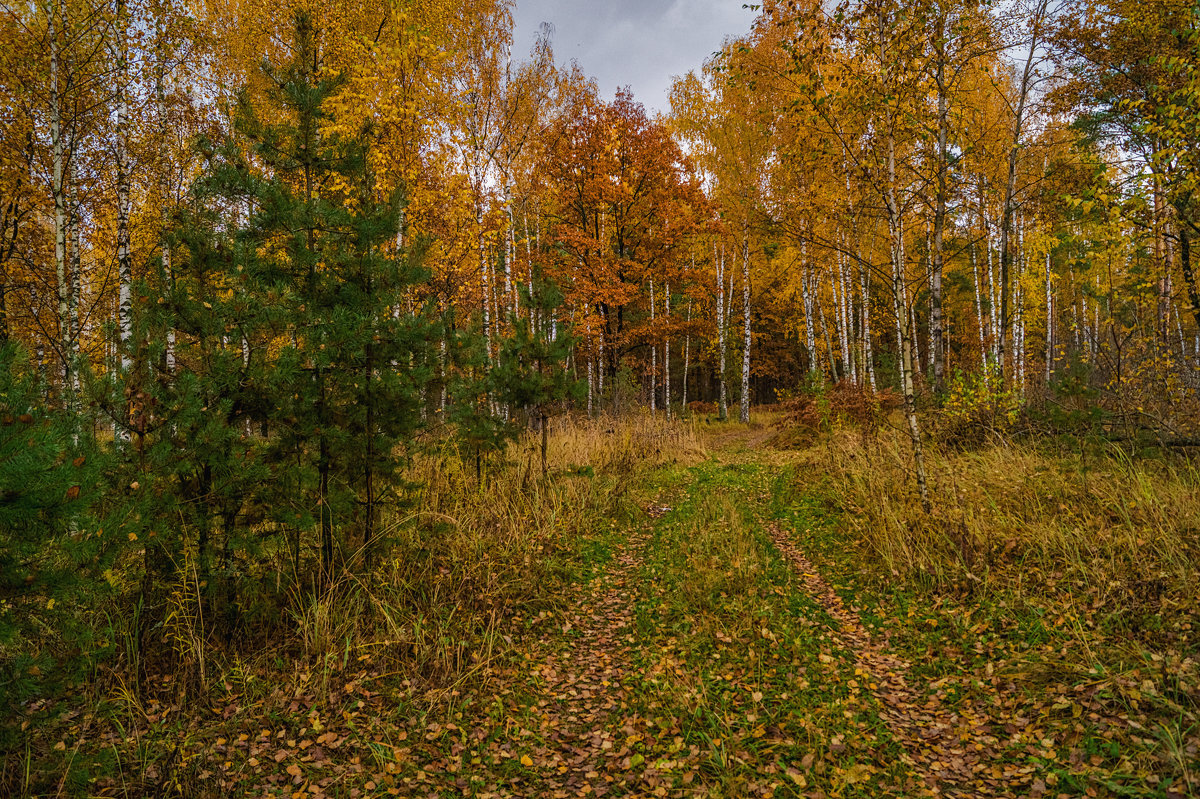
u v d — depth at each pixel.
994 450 8.24
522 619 5.33
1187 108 6.67
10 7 7.43
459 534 6.41
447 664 4.34
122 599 4.35
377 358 5.29
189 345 4.28
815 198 11.73
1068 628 4.22
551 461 10.41
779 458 13.35
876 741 3.37
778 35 13.07
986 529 5.90
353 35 10.63
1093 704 3.34
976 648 4.30
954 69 7.96
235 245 4.60
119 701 3.67
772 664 4.39
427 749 3.54
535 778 3.28
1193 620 3.91
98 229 9.85
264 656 4.37
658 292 23.61
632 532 8.15
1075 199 7.64
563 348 8.77
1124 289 10.95
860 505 7.73
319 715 3.79
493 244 13.37
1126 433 7.84
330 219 5.05
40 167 8.45
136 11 7.91
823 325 25.16
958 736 3.38
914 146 8.75
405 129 10.65
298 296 4.88
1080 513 5.95
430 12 12.36
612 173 18.09
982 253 20.66
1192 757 2.76
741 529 7.43
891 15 6.87
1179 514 5.35
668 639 4.96
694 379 41.12
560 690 4.29
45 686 3.02
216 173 4.68
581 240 17.62
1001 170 13.11
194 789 3.04
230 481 4.16
